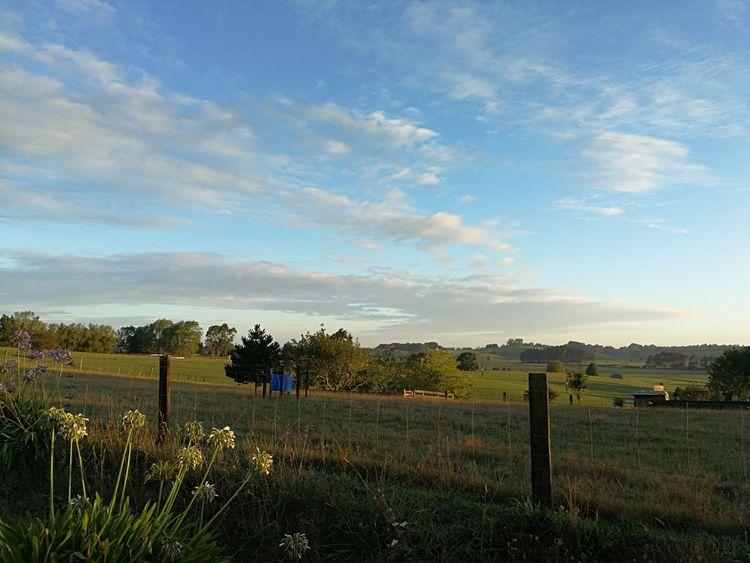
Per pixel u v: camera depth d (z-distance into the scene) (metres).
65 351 8.43
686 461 10.50
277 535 5.55
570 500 6.25
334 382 54.19
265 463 5.28
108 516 4.23
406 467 7.93
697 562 4.95
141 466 7.15
